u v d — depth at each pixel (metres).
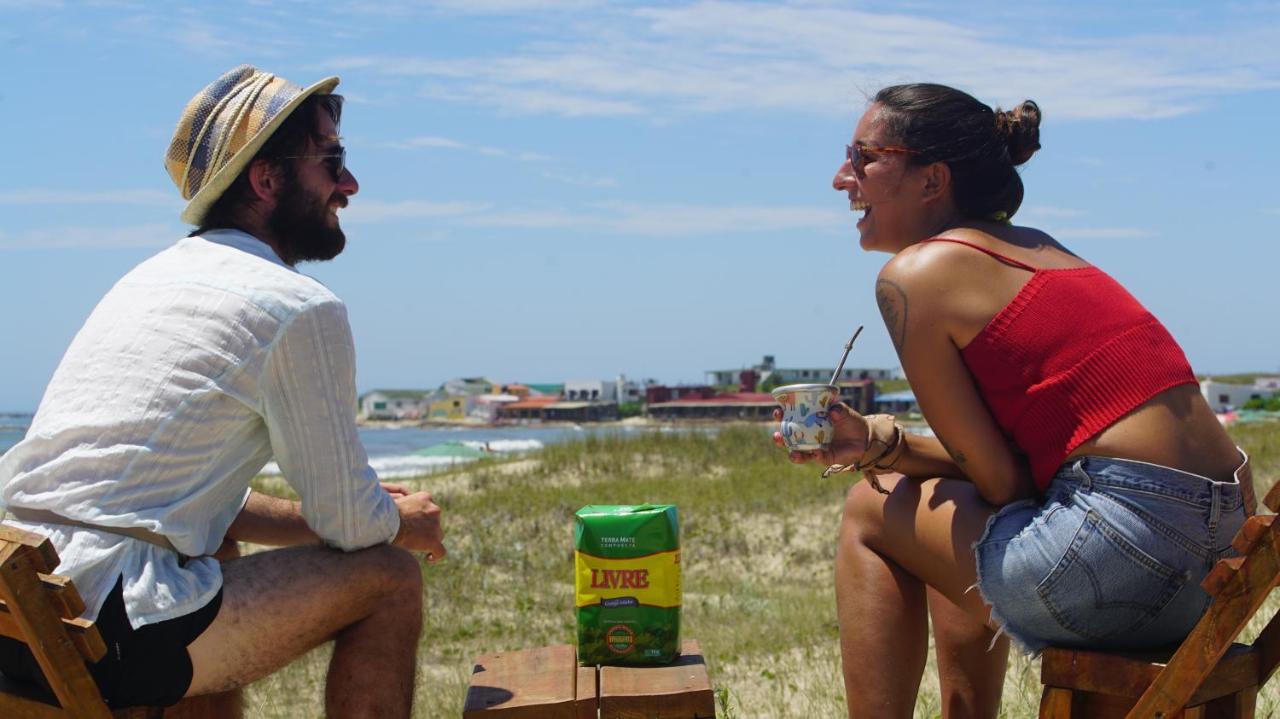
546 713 2.43
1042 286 2.38
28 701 2.25
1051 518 2.30
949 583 2.52
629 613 2.69
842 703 4.33
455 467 17.22
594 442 16.55
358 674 2.42
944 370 2.44
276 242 2.70
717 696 4.64
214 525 2.44
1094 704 2.28
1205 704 2.23
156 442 2.27
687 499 11.96
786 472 13.92
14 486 2.29
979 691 2.79
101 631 2.17
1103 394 2.30
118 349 2.34
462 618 7.03
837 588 2.68
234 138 2.57
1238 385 80.31
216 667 2.30
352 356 2.47
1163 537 2.21
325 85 2.68
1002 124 2.66
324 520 2.42
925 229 2.66
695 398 102.25
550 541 9.74
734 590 8.02
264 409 2.39
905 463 2.63
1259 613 4.89
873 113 2.68
